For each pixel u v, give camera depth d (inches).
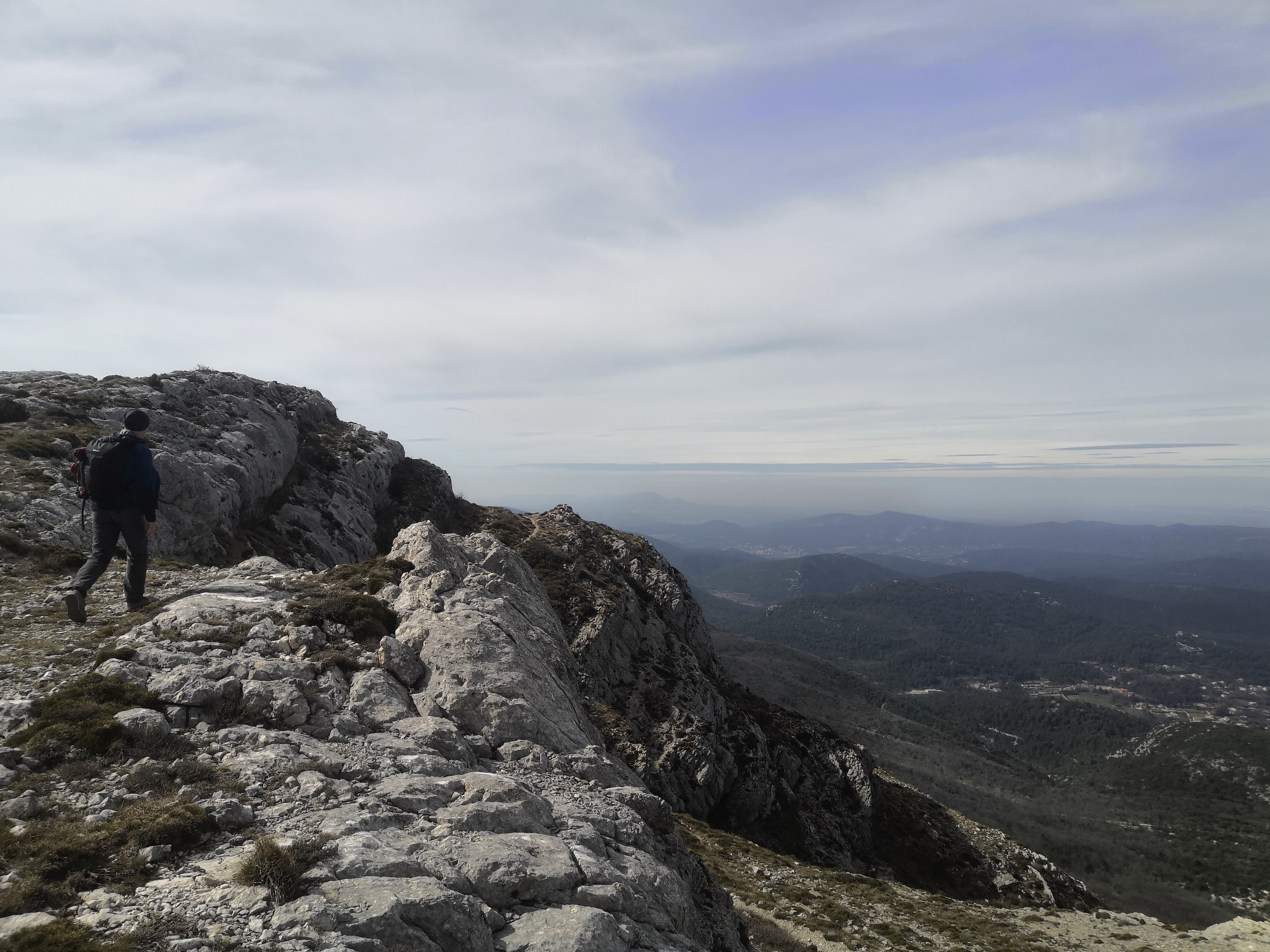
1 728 354.9
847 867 2373.3
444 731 453.1
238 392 2428.6
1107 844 6619.1
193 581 701.9
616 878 354.9
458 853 320.8
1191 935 1502.2
